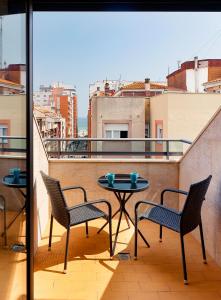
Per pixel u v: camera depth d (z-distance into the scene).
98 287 2.24
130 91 16.28
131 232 3.34
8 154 1.81
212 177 2.71
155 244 3.02
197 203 2.41
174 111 11.27
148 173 3.77
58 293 2.16
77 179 3.77
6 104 1.77
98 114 13.04
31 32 1.92
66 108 26.39
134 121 13.09
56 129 15.88
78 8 2.06
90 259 2.69
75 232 3.32
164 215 2.70
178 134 11.28
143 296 2.13
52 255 2.76
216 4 2.00
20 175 1.88
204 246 2.69
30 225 1.91
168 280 2.34
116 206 3.79
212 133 2.70
